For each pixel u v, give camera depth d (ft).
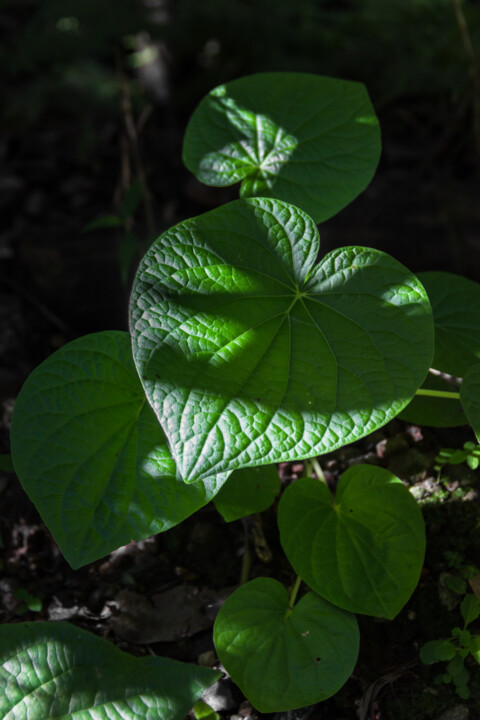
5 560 3.56
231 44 5.02
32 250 4.47
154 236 4.16
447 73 4.47
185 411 2.82
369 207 4.40
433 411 3.38
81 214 4.84
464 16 4.48
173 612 3.41
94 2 4.68
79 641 3.08
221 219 3.04
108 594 3.46
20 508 3.66
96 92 5.35
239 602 3.13
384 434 3.58
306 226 3.06
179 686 3.04
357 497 3.19
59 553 3.55
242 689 3.04
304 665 3.05
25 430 3.04
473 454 3.23
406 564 3.12
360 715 3.16
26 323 4.37
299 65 4.90
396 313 2.97
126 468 3.02
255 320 2.95
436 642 3.18
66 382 3.09
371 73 4.83
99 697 3.02
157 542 3.52
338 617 3.10
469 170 4.55
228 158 3.35
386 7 4.79
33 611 3.45
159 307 2.92
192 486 3.00
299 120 3.40
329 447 2.82
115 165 5.22
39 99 5.40
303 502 3.19
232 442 2.80
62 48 4.96
